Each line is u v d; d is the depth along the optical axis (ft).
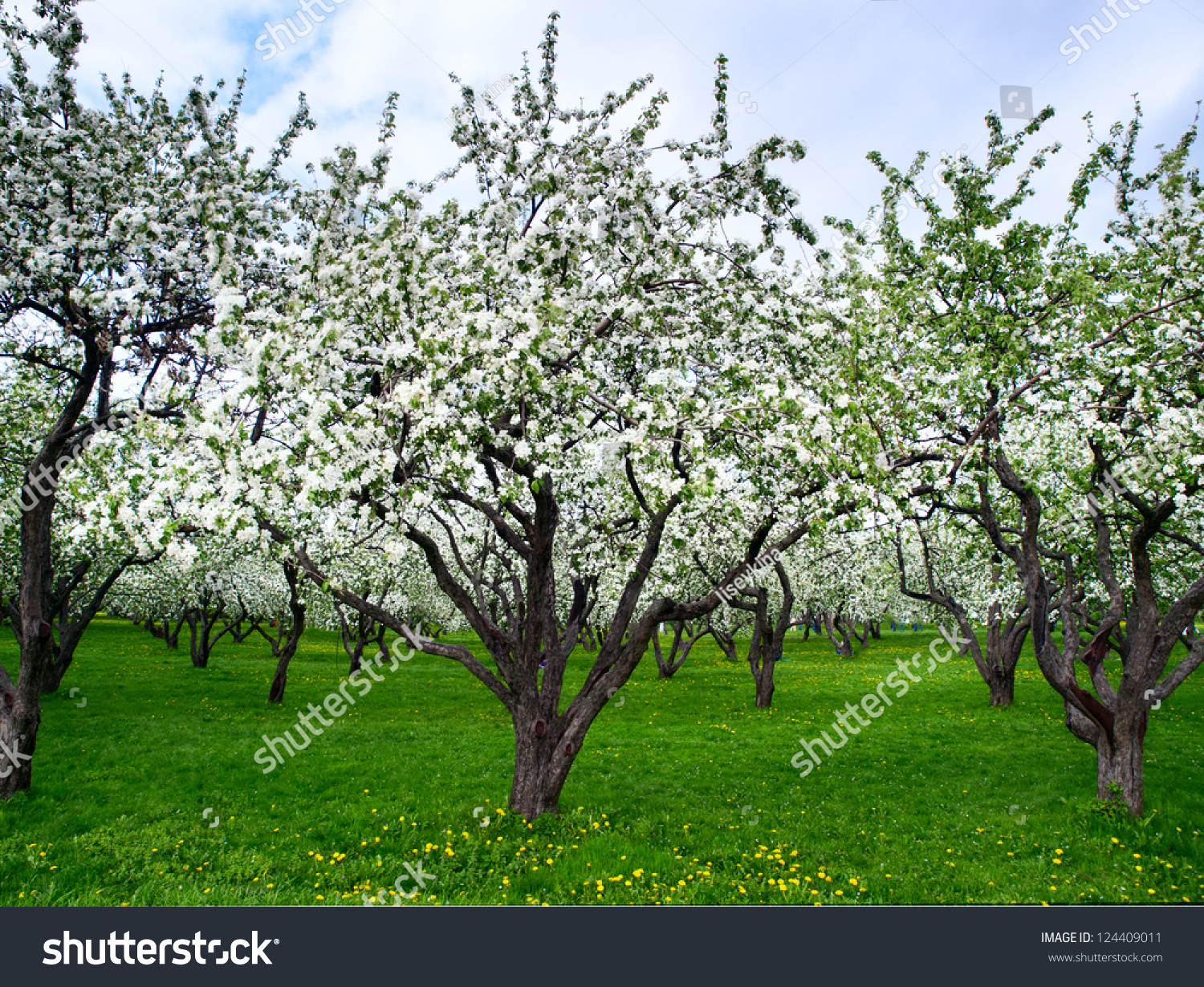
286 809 35.60
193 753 46.44
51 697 64.85
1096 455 32.78
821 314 31.14
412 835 31.01
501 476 31.89
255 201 30.60
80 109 32.40
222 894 25.31
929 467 33.45
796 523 34.40
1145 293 29.99
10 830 31.53
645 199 29.68
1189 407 29.63
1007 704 68.69
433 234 31.68
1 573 59.36
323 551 45.68
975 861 29.35
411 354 24.58
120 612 100.83
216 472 25.22
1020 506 38.88
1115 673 82.07
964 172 34.86
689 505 24.59
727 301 29.73
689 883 26.50
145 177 33.91
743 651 152.56
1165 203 32.27
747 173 29.63
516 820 31.42
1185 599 32.94
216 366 34.14
